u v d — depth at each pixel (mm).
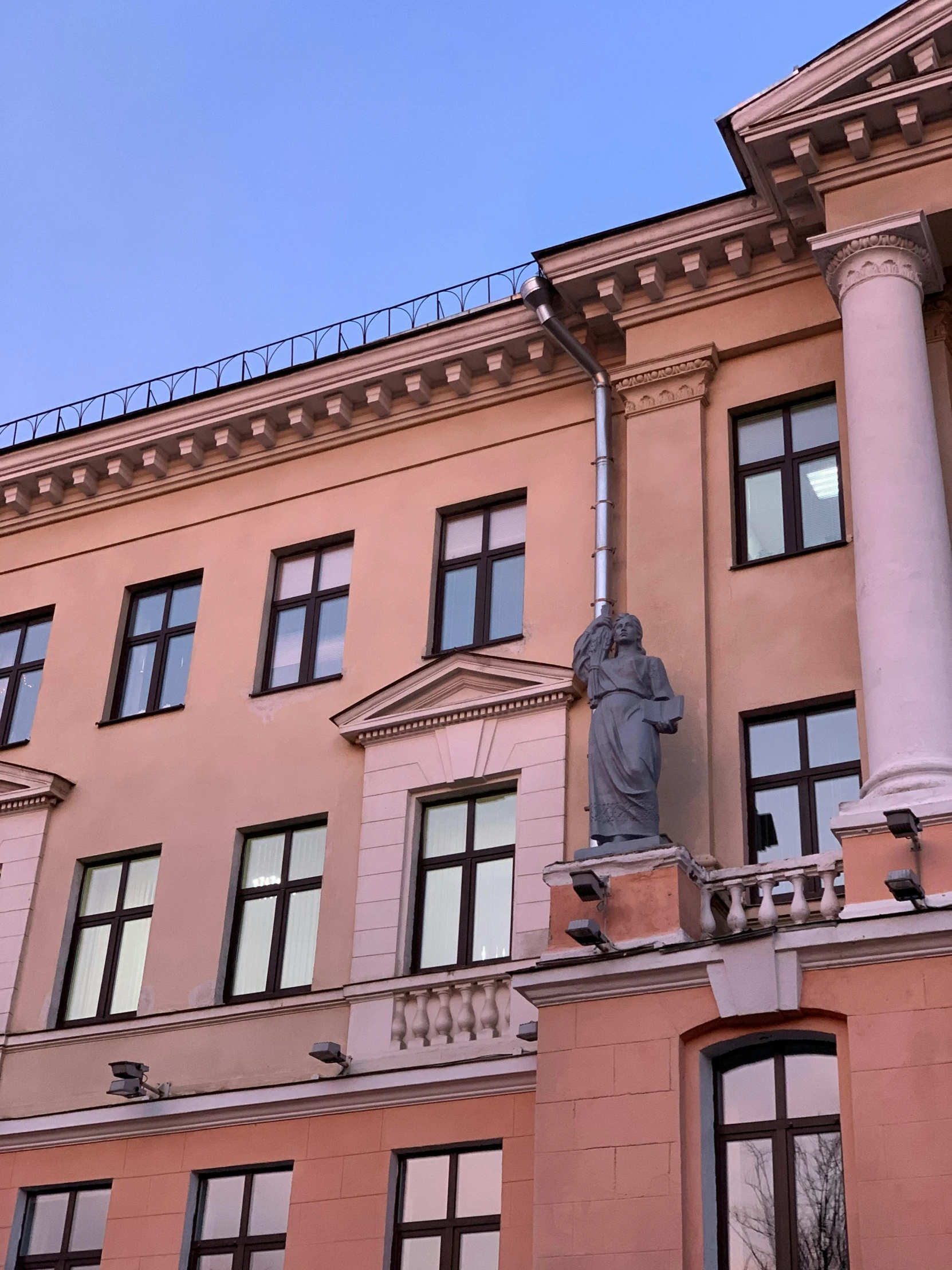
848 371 16328
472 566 19547
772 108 17266
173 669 20906
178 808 19484
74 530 22500
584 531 18750
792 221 18031
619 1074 13984
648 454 18391
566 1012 14453
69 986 19234
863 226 16734
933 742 14078
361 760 18625
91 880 19859
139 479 22172
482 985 16469
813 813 16016
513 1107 15609
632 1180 13547
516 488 19531
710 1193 13516
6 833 20422
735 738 16484
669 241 18547
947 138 16875
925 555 14938
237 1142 16938
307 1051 17141
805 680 16484
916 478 15328
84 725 20828
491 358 19906
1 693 22094
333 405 20781
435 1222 15656
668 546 17703
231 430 21406
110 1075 18109
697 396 18438
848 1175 12977
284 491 21109
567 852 16875
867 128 17062
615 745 15375
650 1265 13188
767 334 18359
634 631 16156
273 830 18953
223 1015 17734
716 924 14938
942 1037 12836
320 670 19844
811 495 17734
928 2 16547
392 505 20250
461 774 17812
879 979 13273
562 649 18141
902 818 13289
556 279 18969
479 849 17641
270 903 18562
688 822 16094
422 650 19062
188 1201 16891
